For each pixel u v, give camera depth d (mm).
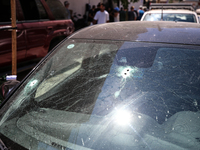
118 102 1295
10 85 1741
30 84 1579
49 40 4387
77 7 11141
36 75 1642
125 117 1218
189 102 1251
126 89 1356
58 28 4582
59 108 1344
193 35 1664
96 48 1704
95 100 1337
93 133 1173
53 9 4613
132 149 1087
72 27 5016
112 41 1726
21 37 3822
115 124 1194
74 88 1451
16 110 1397
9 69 3850
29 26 3957
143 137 1130
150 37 1688
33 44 4070
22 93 1524
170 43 1595
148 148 1087
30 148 1146
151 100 1277
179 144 1095
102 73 1497
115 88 1379
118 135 1147
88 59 1636
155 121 1188
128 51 1595
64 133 1194
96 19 8148
